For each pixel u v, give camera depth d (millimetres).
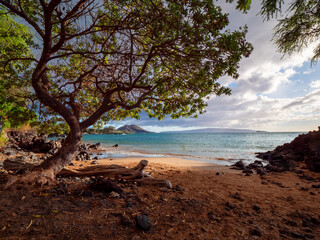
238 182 6340
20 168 4887
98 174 5410
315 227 2949
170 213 3045
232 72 3963
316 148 11781
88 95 6980
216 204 3775
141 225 2320
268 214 3418
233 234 2523
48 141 18516
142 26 3988
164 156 16078
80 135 5027
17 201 2781
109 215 2674
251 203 4039
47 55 3963
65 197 3199
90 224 2322
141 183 4977
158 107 6469
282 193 5059
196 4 3238
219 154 18188
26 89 6086
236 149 23484
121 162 11164
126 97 7109
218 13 3291
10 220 2166
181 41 3938
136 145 30453
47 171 4109
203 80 4590
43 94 4355
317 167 9000
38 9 4430
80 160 12078
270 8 2805
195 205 3539
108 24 4820
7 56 5398
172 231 2426
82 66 6457
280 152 15609
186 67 4863
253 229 2699
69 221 2326
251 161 13750
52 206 2721
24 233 1926
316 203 4199
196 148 24844
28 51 5727
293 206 3969
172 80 5105
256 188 5543
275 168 9305
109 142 39312
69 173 5324
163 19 3758
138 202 3410
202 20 3445
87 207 2869
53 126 6574
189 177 6820
